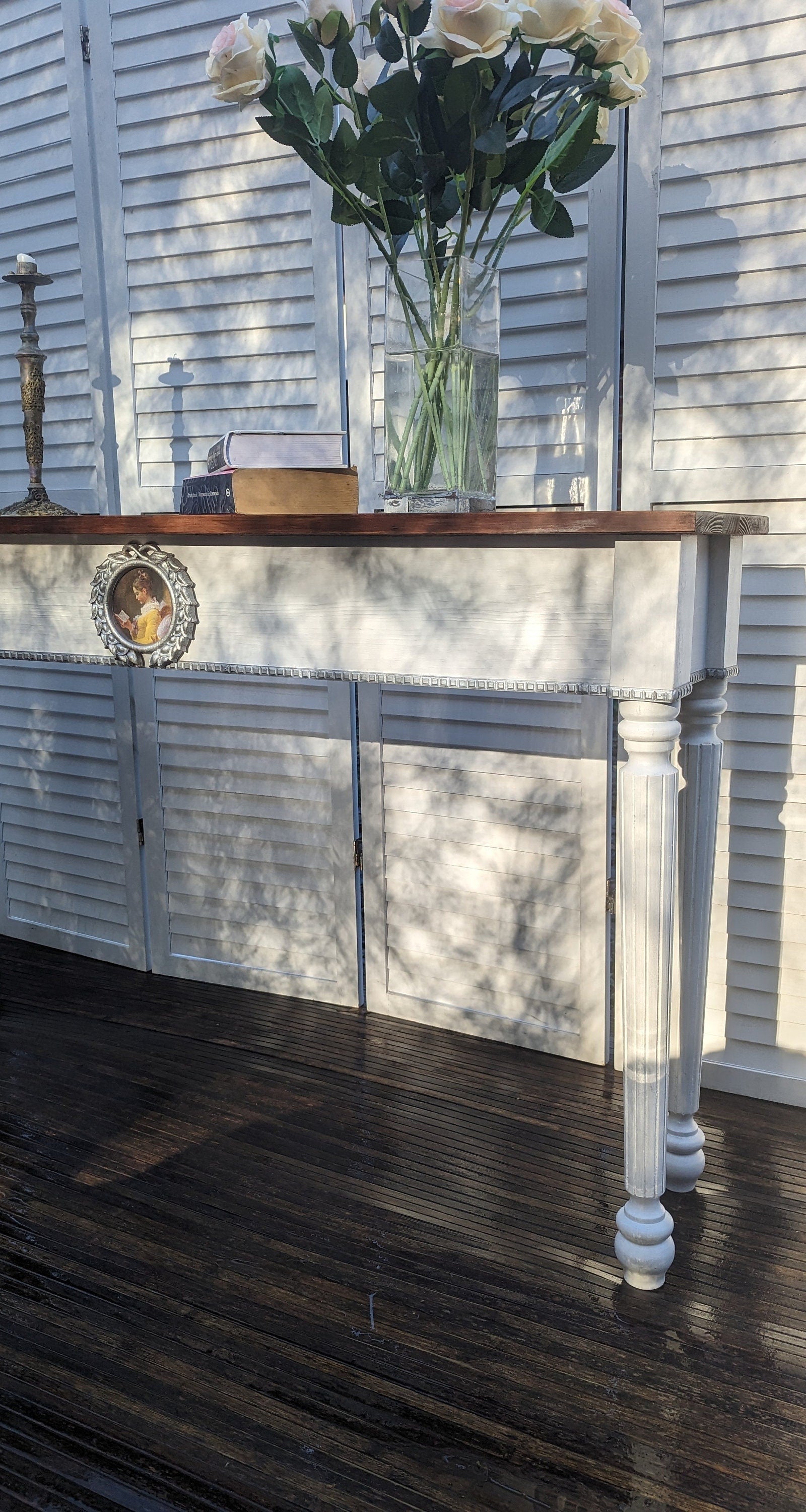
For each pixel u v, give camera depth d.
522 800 1.87
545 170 1.31
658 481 1.69
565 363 1.72
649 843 1.19
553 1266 1.39
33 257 2.18
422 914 2.04
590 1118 1.74
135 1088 1.86
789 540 1.60
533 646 1.17
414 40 1.55
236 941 2.26
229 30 1.29
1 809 2.51
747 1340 1.26
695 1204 1.52
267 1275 1.38
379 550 1.23
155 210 2.02
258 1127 1.72
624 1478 1.08
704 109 1.56
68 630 1.48
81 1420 1.16
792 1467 1.09
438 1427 1.14
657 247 1.62
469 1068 1.91
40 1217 1.50
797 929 1.71
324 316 1.90
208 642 1.36
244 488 1.35
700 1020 1.49
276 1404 1.17
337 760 2.04
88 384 2.17
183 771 2.21
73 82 2.03
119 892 2.37
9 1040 2.05
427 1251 1.42
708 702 1.39
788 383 1.58
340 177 1.34
